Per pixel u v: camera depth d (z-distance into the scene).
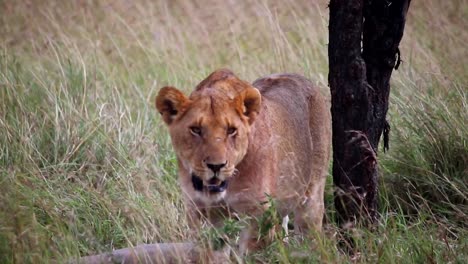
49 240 9.69
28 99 13.41
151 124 13.61
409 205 11.41
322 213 11.02
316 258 9.28
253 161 9.47
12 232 9.25
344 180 10.72
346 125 10.55
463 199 11.30
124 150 12.45
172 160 12.37
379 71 10.55
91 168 12.20
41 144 12.56
